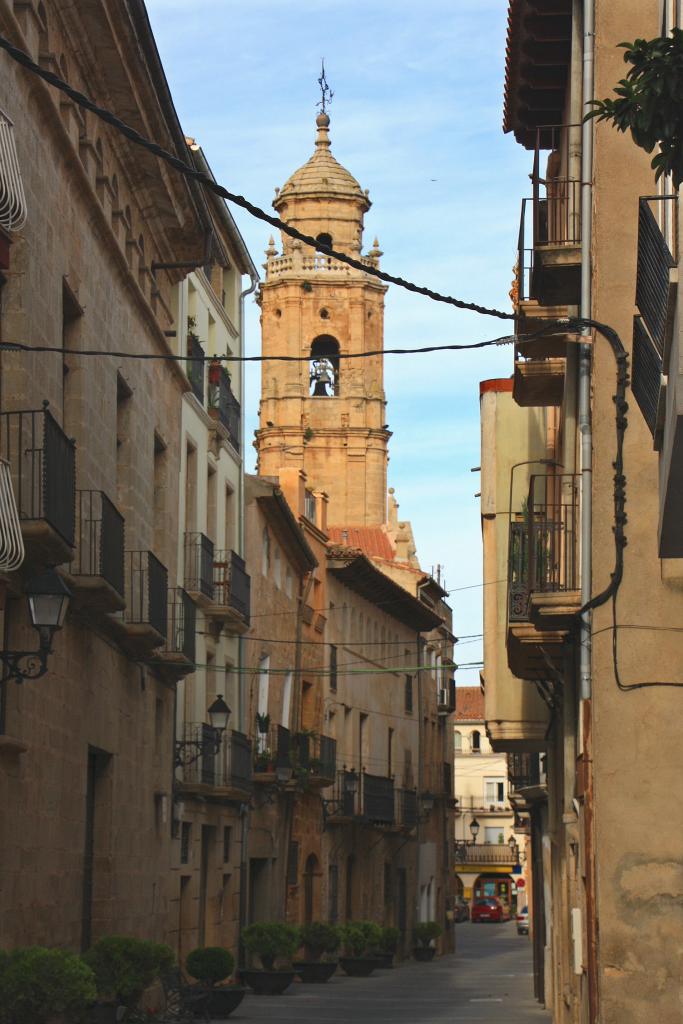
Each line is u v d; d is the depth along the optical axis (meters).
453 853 115.19
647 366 17.58
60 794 29.12
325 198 140.25
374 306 139.00
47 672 28.08
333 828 77.38
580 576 25.11
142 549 37.12
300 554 71.88
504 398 35.50
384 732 92.62
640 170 22.97
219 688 54.22
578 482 26.53
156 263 39.47
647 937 21.67
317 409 137.12
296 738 68.94
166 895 40.72
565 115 29.89
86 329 31.38
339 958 69.00
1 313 26.00
